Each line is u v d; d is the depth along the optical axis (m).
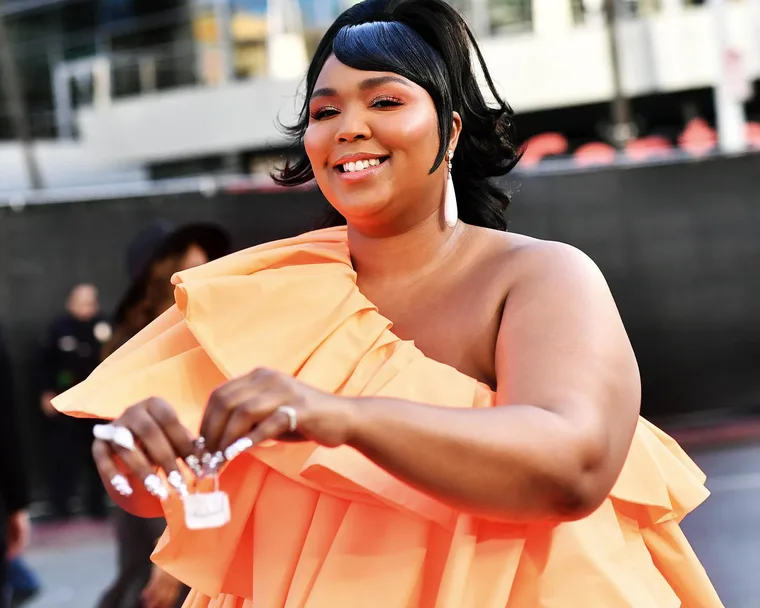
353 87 1.63
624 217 10.16
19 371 9.26
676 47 15.12
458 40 1.72
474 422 1.35
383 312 1.71
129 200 9.26
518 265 1.64
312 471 1.53
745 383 10.39
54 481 9.30
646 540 1.75
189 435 1.34
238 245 9.17
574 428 1.40
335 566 1.54
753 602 6.08
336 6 16.11
